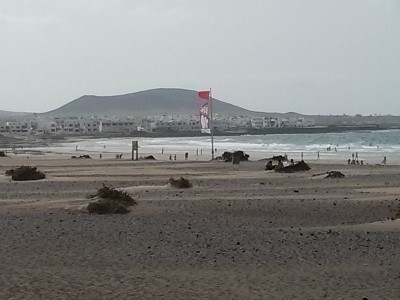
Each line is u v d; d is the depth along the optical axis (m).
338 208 24.02
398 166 57.09
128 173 46.75
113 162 65.00
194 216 21.44
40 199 26.95
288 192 31.12
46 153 109.44
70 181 38.72
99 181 38.59
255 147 132.00
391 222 19.89
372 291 10.41
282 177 42.34
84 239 16.05
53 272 11.82
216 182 37.94
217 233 17.55
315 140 176.00
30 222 19.48
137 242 15.69
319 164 60.78
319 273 11.95
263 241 16.08
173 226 18.91
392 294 10.20
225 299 9.85
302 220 21.16
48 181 38.84
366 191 31.52
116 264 12.78
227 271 12.15
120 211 22.00
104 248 14.73
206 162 64.00
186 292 10.34
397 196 28.48
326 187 34.28
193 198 27.28
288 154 97.19
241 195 29.25
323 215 22.36
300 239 16.45
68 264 12.70
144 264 12.82
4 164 61.22
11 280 10.99
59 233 17.06
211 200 26.12
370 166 56.91
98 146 150.38
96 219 20.33
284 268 12.46
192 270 12.24
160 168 53.69
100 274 11.72
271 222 20.47
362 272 12.03
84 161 67.75
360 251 14.49
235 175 44.72
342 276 11.66
